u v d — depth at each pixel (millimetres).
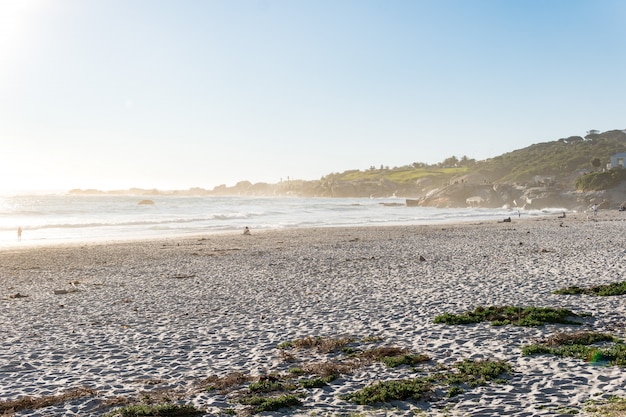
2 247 42719
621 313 15102
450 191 169500
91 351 12953
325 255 34031
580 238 42344
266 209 131125
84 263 32000
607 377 9617
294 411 8797
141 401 9422
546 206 149625
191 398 9570
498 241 41531
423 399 9078
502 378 9945
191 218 83188
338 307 17547
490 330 13758
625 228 54312
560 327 13727
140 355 12539
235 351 12711
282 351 12594
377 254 34031
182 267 29562
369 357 11828
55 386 10430
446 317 14961
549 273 23359
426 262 29203
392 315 16031
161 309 18062
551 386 9344
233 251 37562
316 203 196375
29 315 17406
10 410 9070
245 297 19938
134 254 36562
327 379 10297
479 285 20844
